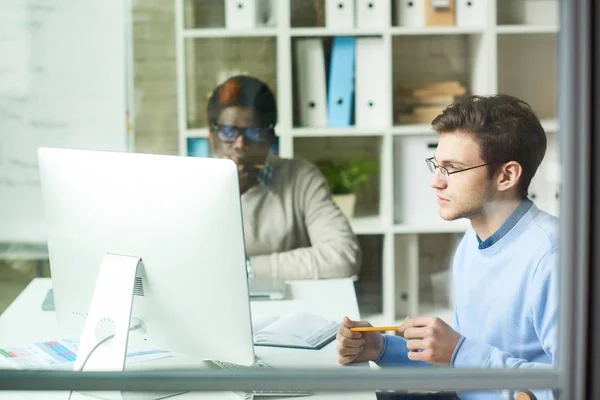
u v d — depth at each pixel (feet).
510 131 4.56
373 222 10.02
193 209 3.59
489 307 4.48
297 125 10.04
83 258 4.01
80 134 10.52
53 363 4.23
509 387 2.63
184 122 10.14
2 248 10.38
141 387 2.72
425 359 4.18
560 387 2.61
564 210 2.55
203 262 3.65
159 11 10.59
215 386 2.71
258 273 7.06
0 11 10.25
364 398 3.79
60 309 4.28
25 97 10.37
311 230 7.82
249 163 8.09
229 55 10.69
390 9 9.70
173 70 10.73
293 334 4.70
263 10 9.81
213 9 10.48
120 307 3.73
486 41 9.86
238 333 3.72
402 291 10.12
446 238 10.70
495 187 4.61
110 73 10.48
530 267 4.26
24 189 10.40
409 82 10.91
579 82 2.50
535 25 10.16
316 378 2.69
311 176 8.02
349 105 9.80
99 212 3.86
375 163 10.73
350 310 5.47
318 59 9.78
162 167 3.64
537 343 4.27
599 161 2.50
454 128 4.67
